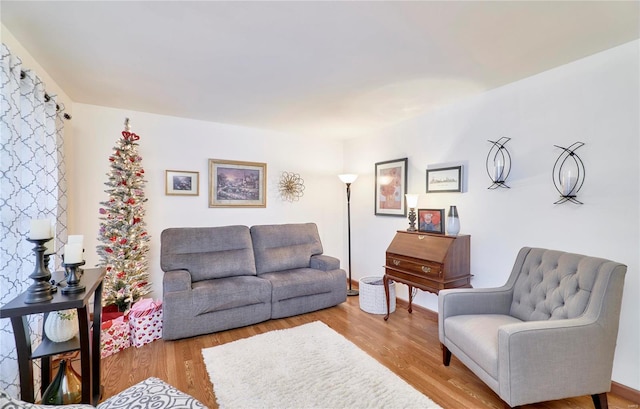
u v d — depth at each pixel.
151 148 3.43
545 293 1.99
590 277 1.76
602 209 2.00
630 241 1.88
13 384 1.62
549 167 2.28
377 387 1.96
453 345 2.11
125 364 2.26
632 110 1.87
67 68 2.26
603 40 1.85
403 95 2.83
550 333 1.60
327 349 2.46
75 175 3.04
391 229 3.85
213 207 3.81
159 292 3.48
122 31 1.76
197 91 2.73
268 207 4.21
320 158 4.63
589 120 2.06
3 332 1.57
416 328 2.94
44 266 1.44
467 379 2.07
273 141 4.23
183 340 2.67
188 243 3.21
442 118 3.16
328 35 1.80
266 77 2.42
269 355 2.37
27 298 1.35
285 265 3.63
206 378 2.08
